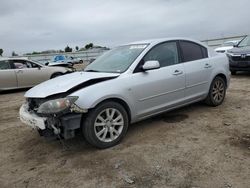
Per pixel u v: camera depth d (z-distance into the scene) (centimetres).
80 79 441
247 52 1059
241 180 323
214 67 607
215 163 366
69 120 398
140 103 473
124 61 500
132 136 480
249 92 784
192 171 350
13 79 1145
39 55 4456
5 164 413
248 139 437
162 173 350
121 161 389
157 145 436
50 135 419
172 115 584
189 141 443
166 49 536
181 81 534
